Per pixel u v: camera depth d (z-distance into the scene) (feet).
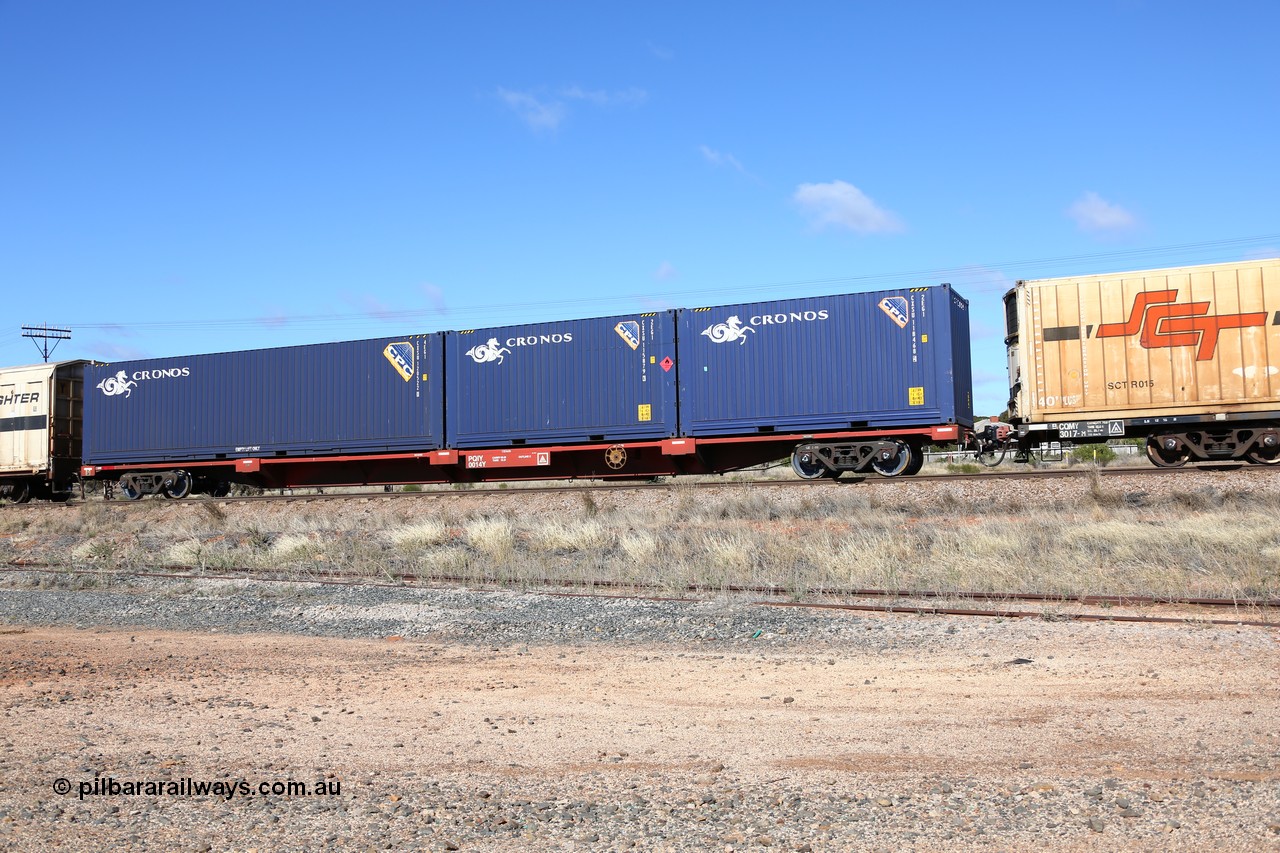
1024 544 46.70
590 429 82.17
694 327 79.97
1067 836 12.84
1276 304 68.64
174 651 31.40
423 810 14.83
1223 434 70.85
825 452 77.51
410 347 88.17
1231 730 17.78
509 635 33.35
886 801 14.46
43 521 88.43
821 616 33.42
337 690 24.53
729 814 14.25
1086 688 21.76
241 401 93.50
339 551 56.65
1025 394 73.61
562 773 16.70
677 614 34.96
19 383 108.47
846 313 76.18
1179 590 35.53
